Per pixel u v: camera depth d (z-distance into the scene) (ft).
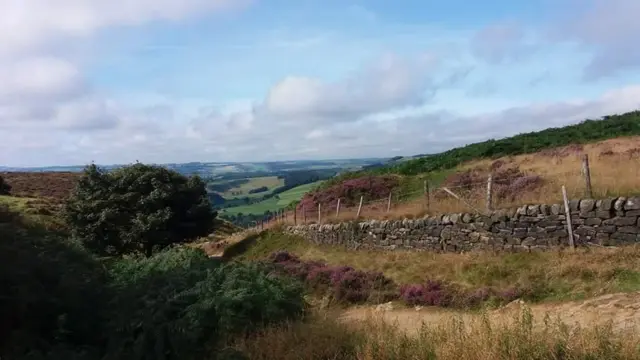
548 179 57.82
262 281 36.19
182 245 95.45
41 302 28.55
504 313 32.32
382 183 94.53
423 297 41.65
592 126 100.12
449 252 52.37
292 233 86.12
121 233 90.43
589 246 40.55
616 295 31.27
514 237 46.16
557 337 23.04
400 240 59.47
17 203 119.96
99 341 29.68
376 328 29.45
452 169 93.09
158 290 34.53
